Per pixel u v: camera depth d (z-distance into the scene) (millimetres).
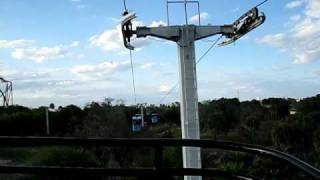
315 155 62719
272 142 70938
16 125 75000
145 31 37625
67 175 4727
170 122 86312
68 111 77812
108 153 26547
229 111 87375
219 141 4508
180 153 30594
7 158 20797
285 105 91438
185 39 37906
